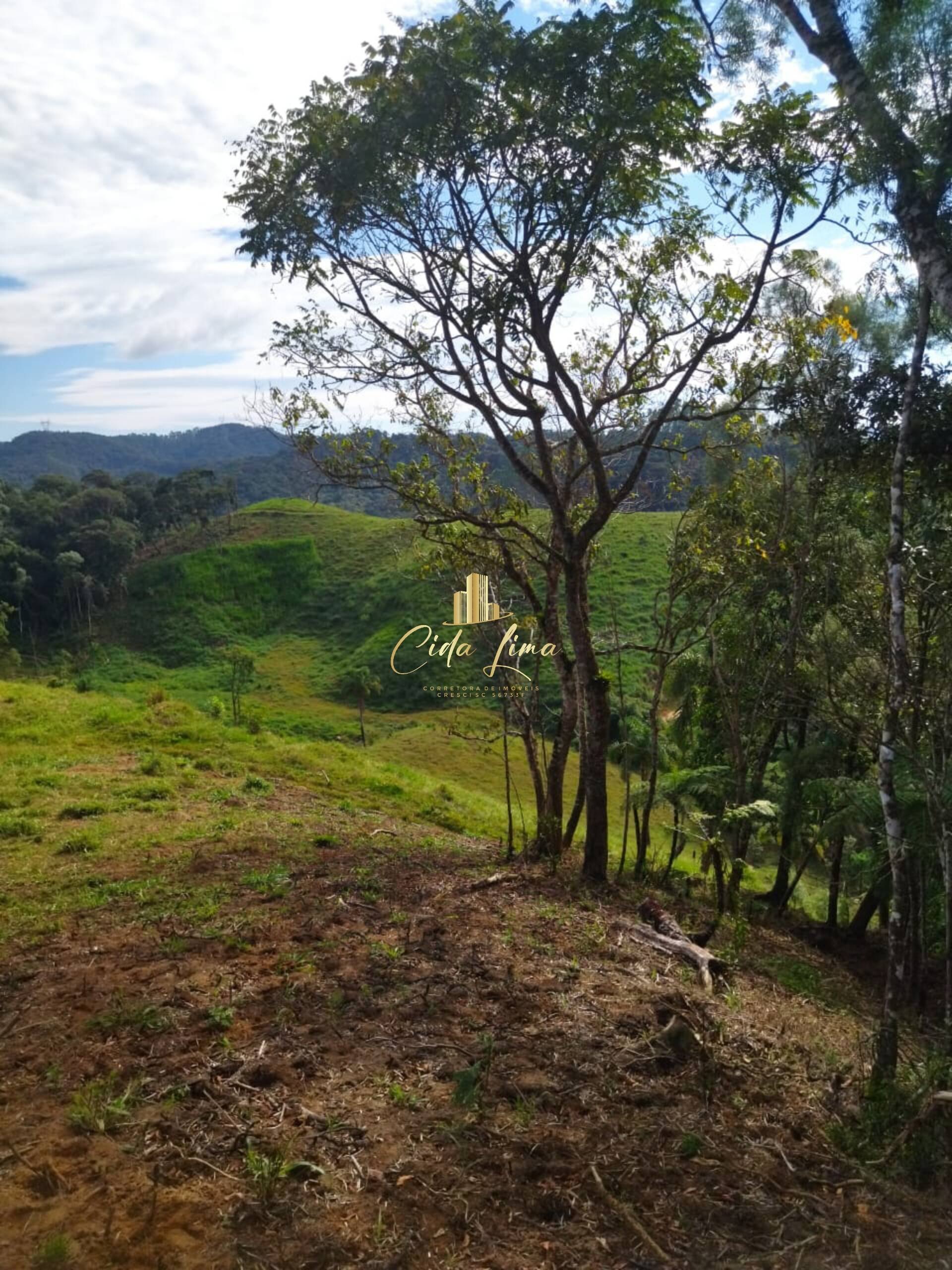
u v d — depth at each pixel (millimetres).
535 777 10133
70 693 21156
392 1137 3807
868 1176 3705
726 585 9484
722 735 11422
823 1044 5652
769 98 6773
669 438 9594
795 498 8859
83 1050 4559
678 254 8086
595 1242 3211
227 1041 4590
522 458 10219
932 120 4488
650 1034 4984
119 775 13148
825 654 6289
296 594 80938
